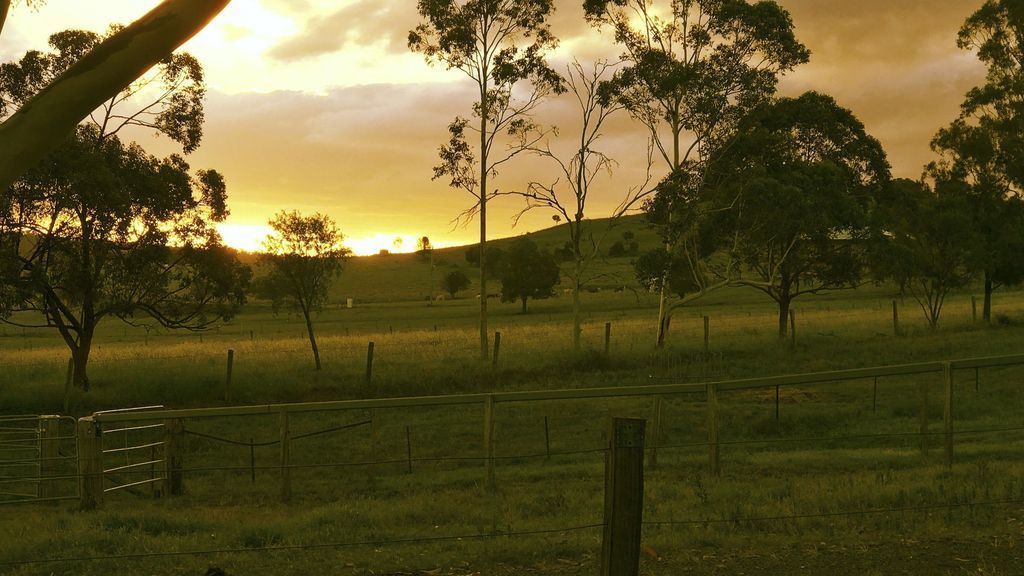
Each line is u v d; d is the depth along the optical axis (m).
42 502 12.38
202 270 28.75
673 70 37.03
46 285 25.33
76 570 7.19
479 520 8.95
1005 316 40.31
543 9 36.81
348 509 9.76
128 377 27.47
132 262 27.20
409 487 12.34
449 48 37.03
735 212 39.66
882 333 39.88
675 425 18.83
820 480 10.41
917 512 8.14
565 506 9.66
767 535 7.61
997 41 45.22
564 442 17.36
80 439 11.33
